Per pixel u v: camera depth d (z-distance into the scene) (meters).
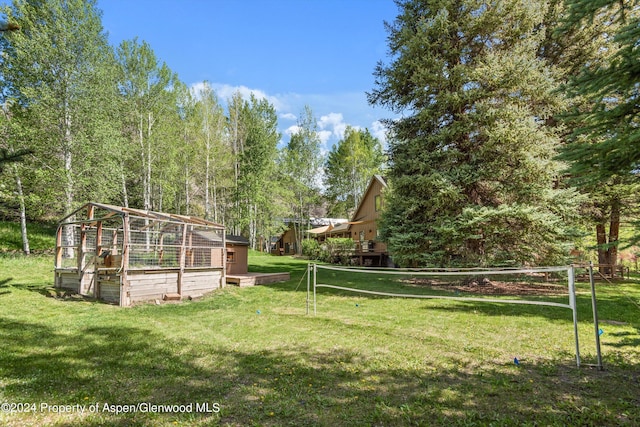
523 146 9.85
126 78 18.39
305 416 2.96
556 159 3.89
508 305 8.20
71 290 9.68
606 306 7.96
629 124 3.61
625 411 2.99
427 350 4.86
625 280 13.41
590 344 5.08
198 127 24.28
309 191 31.98
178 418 2.91
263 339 5.42
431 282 13.00
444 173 10.66
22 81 13.61
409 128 12.41
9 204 16.19
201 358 4.50
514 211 9.64
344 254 22.50
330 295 10.05
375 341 5.30
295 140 31.59
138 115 18.98
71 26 14.02
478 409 3.07
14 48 13.43
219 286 11.07
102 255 9.04
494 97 10.43
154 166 20.14
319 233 30.42
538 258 10.66
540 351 4.77
